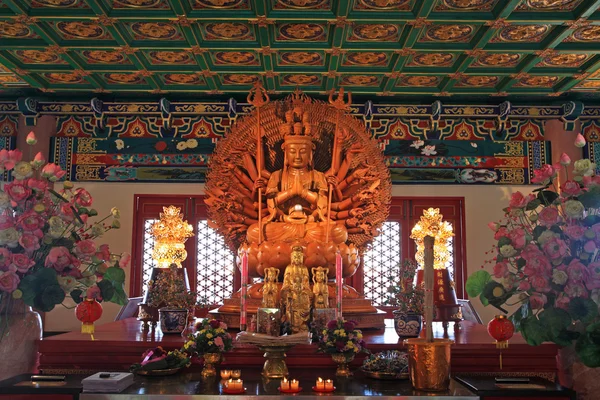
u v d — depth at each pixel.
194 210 9.95
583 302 3.36
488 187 9.98
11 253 3.49
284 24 7.08
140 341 4.29
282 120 6.18
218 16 6.83
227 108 9.82
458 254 9.95
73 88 9.29
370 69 8.44
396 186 10.01
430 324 3.48
